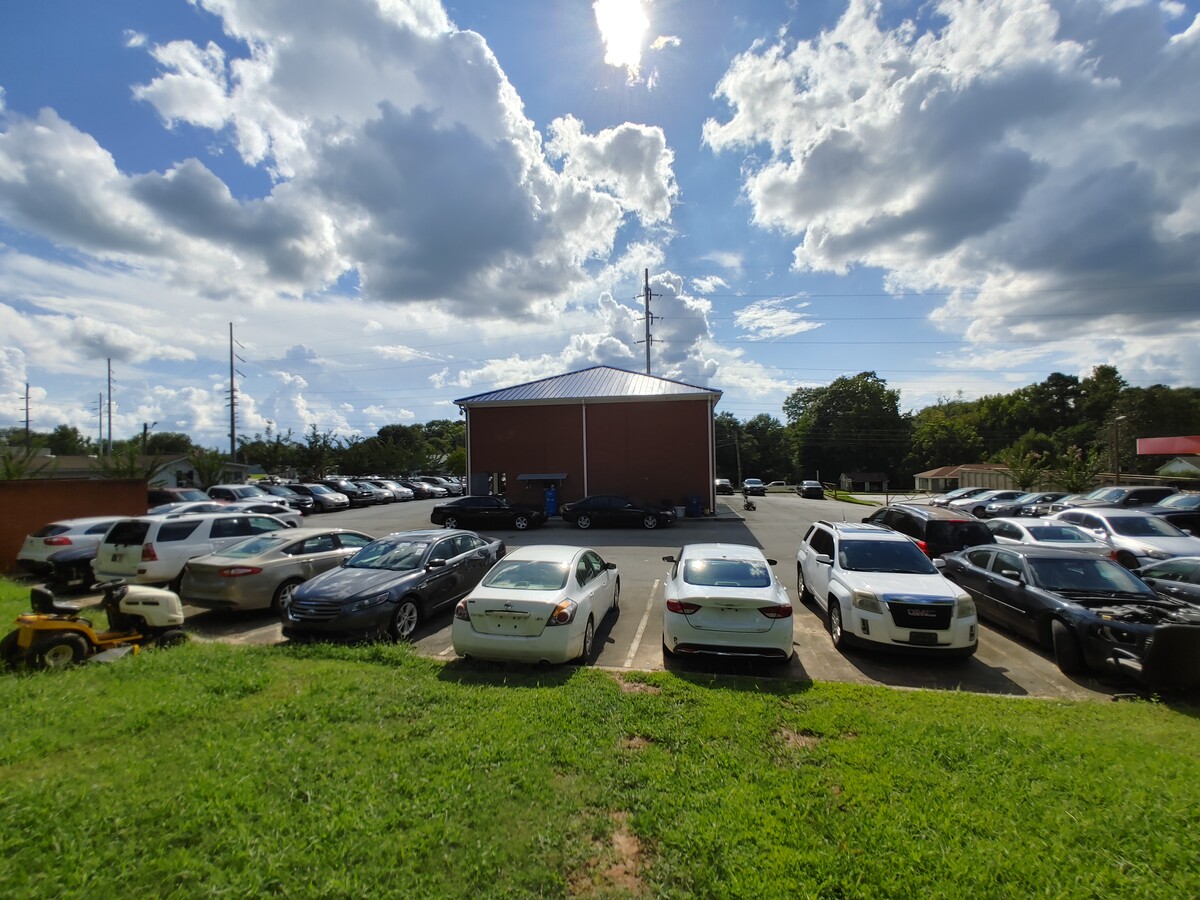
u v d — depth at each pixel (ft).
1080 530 38.32
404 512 97.04
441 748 13.70
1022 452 150.51
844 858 9.53
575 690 18.25
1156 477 105.60
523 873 9.28
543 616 21.12
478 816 10.82
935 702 17.78
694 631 21.90
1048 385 255.91
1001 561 28.22
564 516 73.00
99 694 17.52
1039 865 9.39
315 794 11.59
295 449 149.89
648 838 10.21
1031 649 25.32
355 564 28.48
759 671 22.41
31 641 20.99
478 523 72.90
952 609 22.49
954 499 105.70
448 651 24.72
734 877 9.06
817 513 94.48
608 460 86.89
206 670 20.02
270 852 9.73
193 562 29.84
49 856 9.52
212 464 114.01
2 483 45.57
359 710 16.12
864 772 12.64
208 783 11.90
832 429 249.96
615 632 27.55
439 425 338.34
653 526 71.36
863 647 23.31
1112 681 21.66
